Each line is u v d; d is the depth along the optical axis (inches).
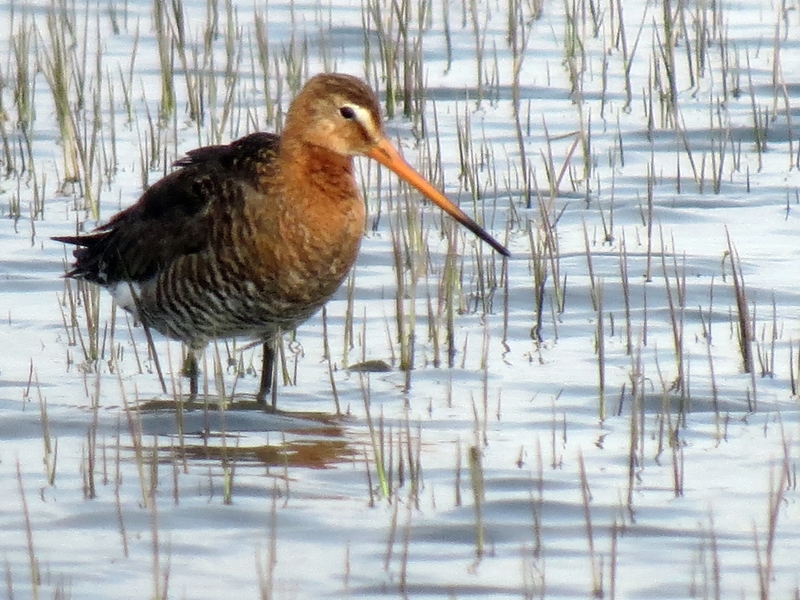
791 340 539.2
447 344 562.9
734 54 991.0
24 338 565.0
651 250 669.9
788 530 387.2
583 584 356.5
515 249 669.9
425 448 455.2
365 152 522.0
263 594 334.0
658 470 433.7
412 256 616.4
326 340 539.2
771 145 836.6
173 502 407.8
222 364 551.5
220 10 1081.4
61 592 349.1
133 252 531.5
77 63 917.8
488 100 910.4
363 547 378.6
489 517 398.6
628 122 868.6
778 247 669.3
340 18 1059.9
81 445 451.2
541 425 476.1
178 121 864.3
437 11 1087.0
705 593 348.2
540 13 1069.1
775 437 460.1
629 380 517.0
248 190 506.3
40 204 725.9
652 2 1106.7
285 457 444.5
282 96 898.7
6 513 399.5
